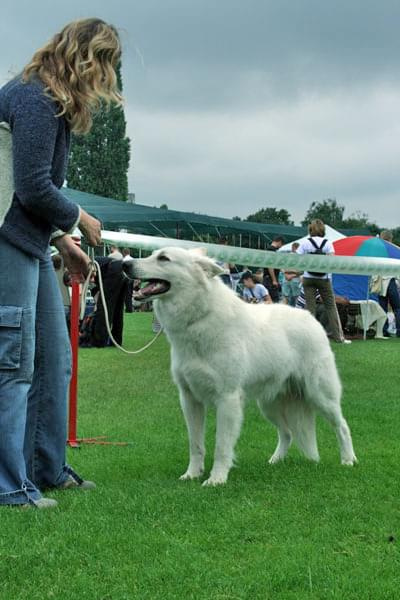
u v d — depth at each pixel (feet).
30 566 10.37
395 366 37.40
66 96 13.10
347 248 63.21
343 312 56.75
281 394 18.20
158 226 117.29
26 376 13.67
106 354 42.47
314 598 9.45
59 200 13.32
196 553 10.91
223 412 16.19
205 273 16.22
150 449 19.51
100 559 10.69
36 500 13.52
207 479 16.05
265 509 13.33
